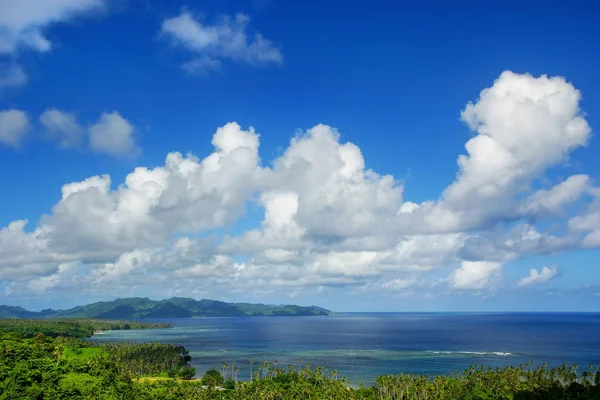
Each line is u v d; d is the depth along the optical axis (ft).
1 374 615.57
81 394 645.92
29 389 594.65
